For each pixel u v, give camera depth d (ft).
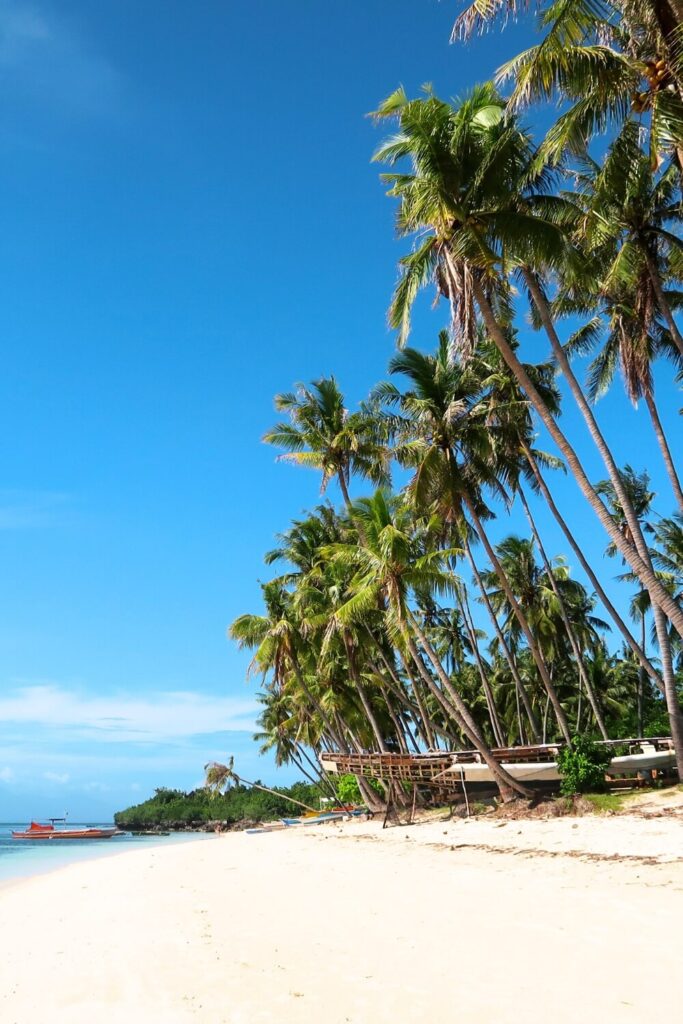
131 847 225.15
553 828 72.69
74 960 37.32
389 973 28.45
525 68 49.14
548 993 24.09
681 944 28.37
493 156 63.93
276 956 33.47
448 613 180.55
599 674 176.14
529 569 151.12
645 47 51.03
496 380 102.01
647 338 85.35
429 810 121.29
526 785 91.09
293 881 64.23
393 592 94.02
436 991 25.45
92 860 134.92
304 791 359.25
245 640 151.33
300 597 137.39
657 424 86.12
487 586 154.30
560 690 182.50
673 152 55.42
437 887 50.19
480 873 54.34
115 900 62.75
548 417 63.98
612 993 23.52
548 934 32.24
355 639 134.92
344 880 60.75
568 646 171.22
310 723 196.54
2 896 75.72
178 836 339.77
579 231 71.31
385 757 108.17
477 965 28.35
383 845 88.69
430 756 103.86
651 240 78.02
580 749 85.76
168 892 65.05
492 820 87.04
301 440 117.29
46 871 110.63
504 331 101.19
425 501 90.68
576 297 86.79
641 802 76.18
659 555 125.80
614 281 74.23
